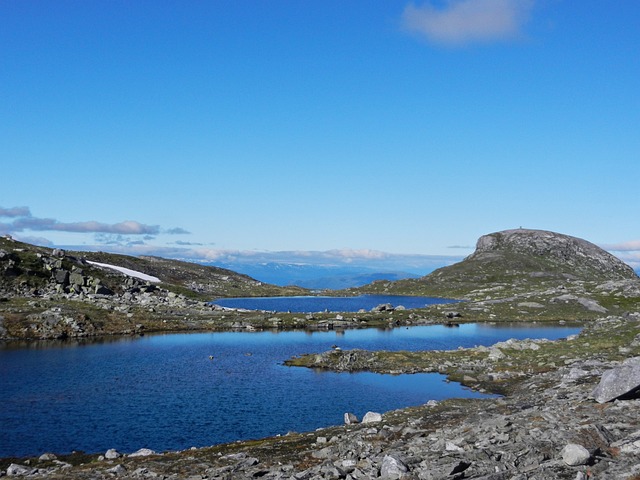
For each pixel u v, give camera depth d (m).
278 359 84.50
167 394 59.34
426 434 33.62
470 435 28.00
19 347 95.88
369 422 41.53
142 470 29.55
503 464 20.86
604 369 52.50
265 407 53.34
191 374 71.56
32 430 45.56
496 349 80.38
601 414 28.55
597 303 162.75
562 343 79.75
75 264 176.75
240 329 125.62
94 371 73.81
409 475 21.02
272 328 128.00
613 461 19.91
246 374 71.62
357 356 79.25
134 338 109.25
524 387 54.03
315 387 62.81
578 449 19.92
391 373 71.00
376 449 29.70
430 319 144.88
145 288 181.50
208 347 97.75
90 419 49.03
